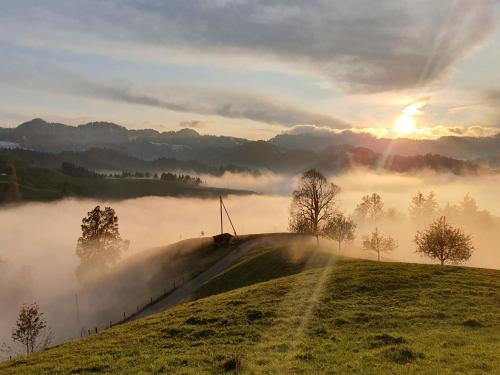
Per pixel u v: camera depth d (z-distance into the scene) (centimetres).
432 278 4825
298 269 7512
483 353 2502
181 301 8394
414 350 2594
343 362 2497
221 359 2688
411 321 3341
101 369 2695
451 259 8156
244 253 12112
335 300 4078
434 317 3428
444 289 4291
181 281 11569
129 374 2539
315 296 4238
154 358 2819
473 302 3809
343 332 3133
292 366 2477
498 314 3431
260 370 2436
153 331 3519
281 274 7469
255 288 4931
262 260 8669
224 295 4894
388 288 4444
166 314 4225
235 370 2455
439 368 2281
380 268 5453
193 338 3225
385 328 3195
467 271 5281
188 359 2714
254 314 3712
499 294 4075
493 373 2169
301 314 3656
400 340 2825
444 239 8069
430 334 2962
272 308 3862
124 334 3578
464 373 2183
